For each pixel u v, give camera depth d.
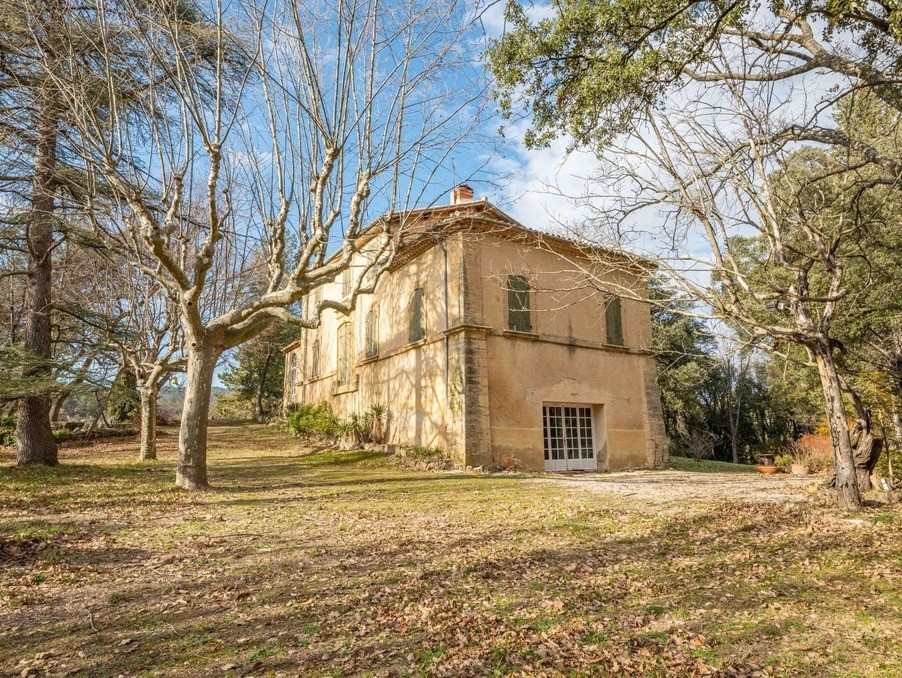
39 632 3.89
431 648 3.54
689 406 31.94
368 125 10.60
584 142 6.74
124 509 8.32
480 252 15.12
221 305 14.40
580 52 6.08
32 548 5.98
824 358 7.77
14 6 9.54
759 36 6.48
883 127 7.98
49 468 13.26
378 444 17.95
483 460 13.97
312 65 10.26
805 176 9.69
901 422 12.83
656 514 7.89
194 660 3.45
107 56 9.03
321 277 11.02
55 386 12.12
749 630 3.77
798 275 7.85
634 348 17.61
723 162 7.53
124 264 16.55
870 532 6.32
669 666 3.26
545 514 8.00
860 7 4.85
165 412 37.97
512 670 3.24
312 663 3.38
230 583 4.91
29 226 13.03
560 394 15.73
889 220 10.23
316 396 25.84
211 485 10.98
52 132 11.75
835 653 3.39
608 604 4.31
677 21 5.69
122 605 4.41
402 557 5.71
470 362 14.26
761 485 11.41
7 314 17.98
